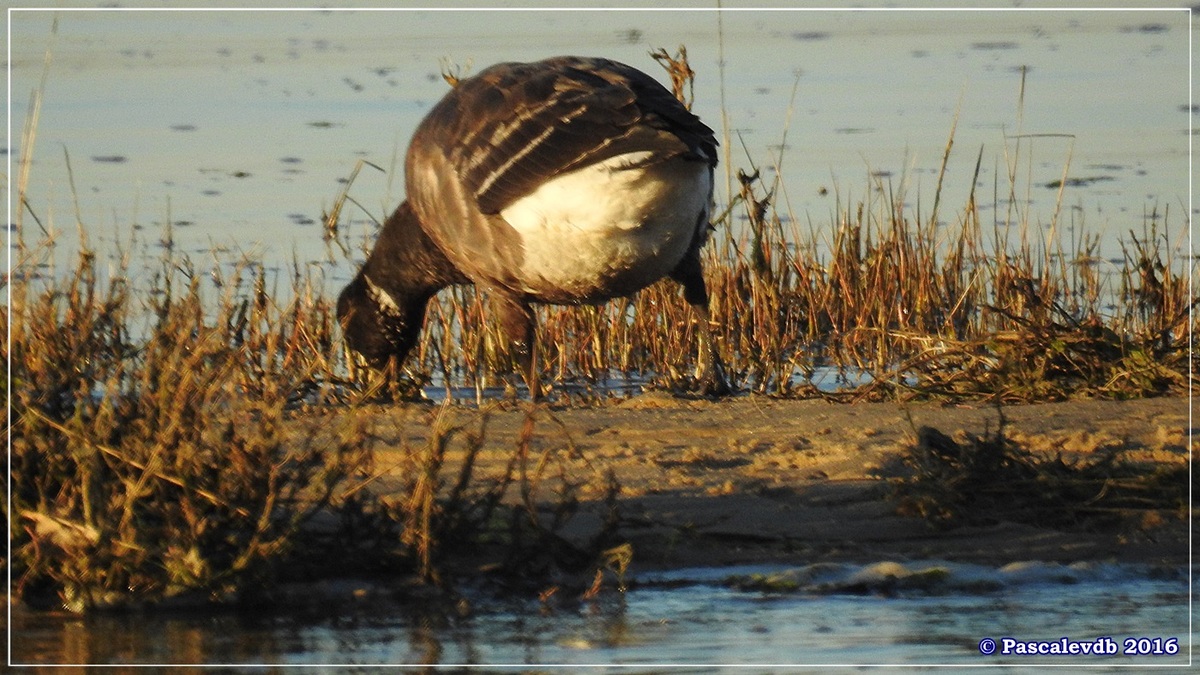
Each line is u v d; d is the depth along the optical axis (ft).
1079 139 91.61
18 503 29.78
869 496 36.40
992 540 33.91
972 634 28.04
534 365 44.78
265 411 30.42
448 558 31.91
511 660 26.40
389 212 74.23
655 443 41.39
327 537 31.63
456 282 49.52
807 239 69.36
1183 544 33.63
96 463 29.19
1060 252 64.75
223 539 30.19
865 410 45.44
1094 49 117.91
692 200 40.40
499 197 41.01
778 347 56.34
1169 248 65.82
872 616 29.17
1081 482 35.81
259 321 49.16
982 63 113.60
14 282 38.96
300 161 84.94
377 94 102.12
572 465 38.93
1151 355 48.98
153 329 35.27
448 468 38.50
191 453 29.35
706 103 98.32
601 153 38.73
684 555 32.91
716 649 27.09
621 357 57.93
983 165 85.56
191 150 87.56
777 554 33.04
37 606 29.50
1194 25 126.11
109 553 29.12
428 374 53.72
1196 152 88.22
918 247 63.98
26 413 30.32
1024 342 48.98
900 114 97.04
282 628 28.30
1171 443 40.29
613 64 43.60
